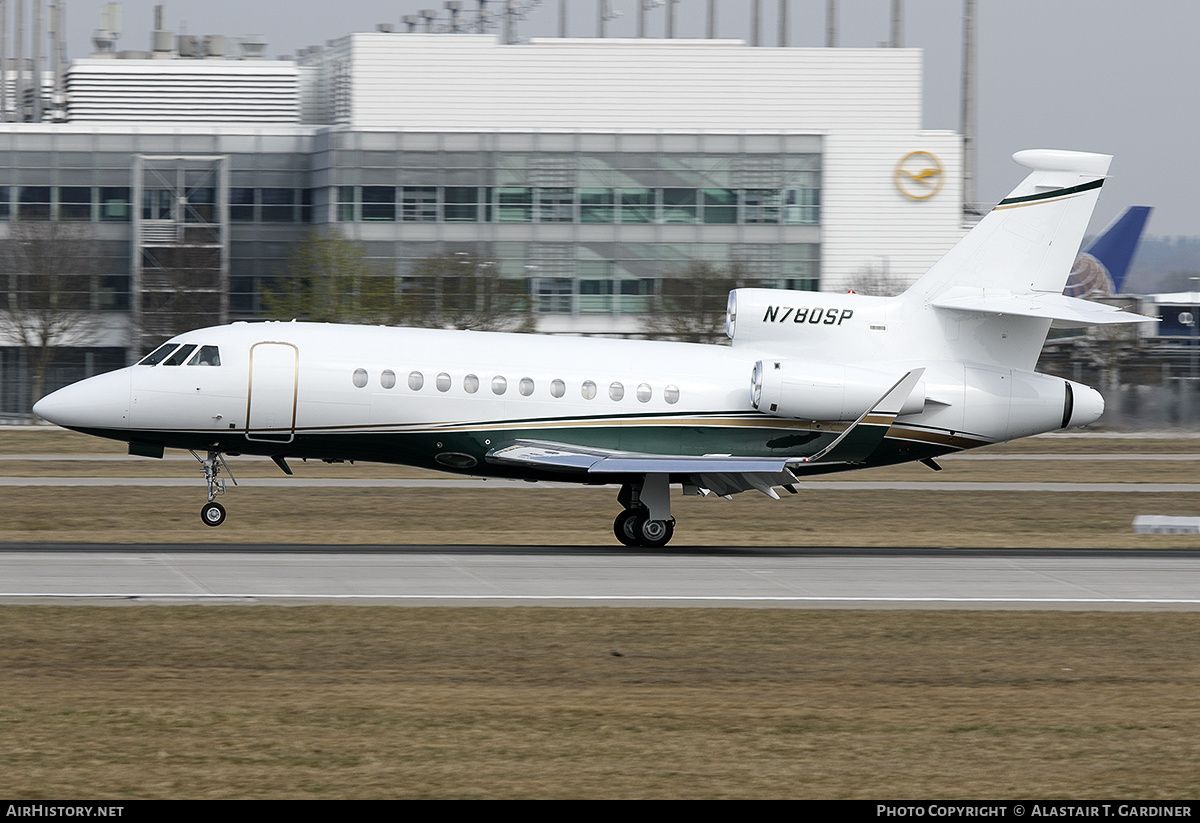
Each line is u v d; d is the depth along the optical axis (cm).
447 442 10450
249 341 10400
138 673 5806
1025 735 5097
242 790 4284
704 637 6869
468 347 10606
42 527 11644
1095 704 5641
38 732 4859
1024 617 7644
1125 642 7000
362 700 5425
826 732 5088
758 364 10581
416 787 4341
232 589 7988
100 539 10712
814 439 10819
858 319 10962
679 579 8806
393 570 8919
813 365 10612
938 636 7056
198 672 5856
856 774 4569
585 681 5869
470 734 4950
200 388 10244
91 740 4778
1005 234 10994
